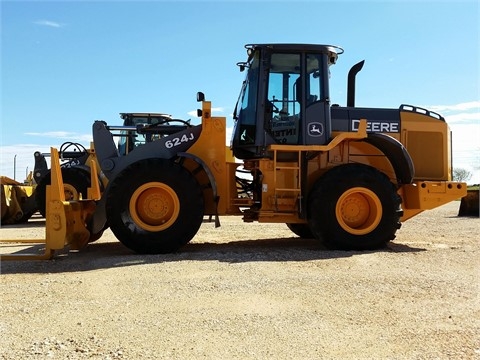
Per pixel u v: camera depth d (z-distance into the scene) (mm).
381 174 7754
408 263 6520
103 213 7512
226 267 6191
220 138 7809
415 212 8305
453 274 5871
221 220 14305
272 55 7902
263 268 6129
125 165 7844
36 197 13281
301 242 8914
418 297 4879
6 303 4699
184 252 7426
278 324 4074
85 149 13664
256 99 7871
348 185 7613
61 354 3459
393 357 3447
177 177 7367
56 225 6918
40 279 5699
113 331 3908
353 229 7660
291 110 7875
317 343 3686
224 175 7797
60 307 4551
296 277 5637
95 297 4891
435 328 4012
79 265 6500
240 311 4398
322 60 7961
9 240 8625
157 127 8594
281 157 7805
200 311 4398
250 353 3496
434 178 8711
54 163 6953
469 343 3691
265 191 7688
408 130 8633
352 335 3850
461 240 9250
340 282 5422
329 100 7969
